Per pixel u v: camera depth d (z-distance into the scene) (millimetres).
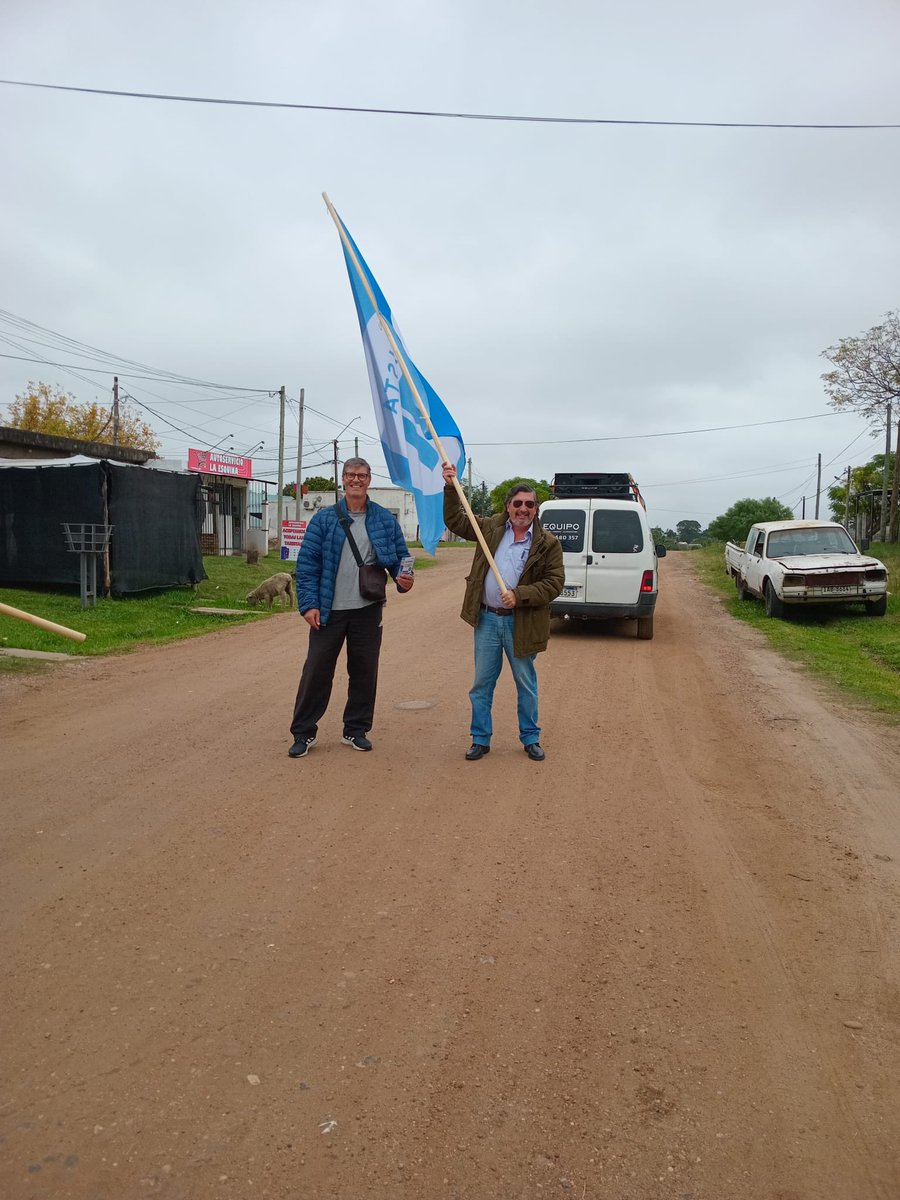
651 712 8078
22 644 10734
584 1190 2377
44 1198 2287
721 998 3303
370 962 3482
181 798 5273
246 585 20297
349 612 6145
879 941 3775
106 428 46844
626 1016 3168
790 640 12773
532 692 6281
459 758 6297
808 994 3348
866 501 52906
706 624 15188
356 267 6441
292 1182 2371
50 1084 2715
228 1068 2814
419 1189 2363
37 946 3521
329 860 4438
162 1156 2441
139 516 16062
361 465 6066
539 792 5594
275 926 3744
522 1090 2756
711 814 5305
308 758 6164
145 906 3885
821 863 4605
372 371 6465
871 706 8570
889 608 15852
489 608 6188
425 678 9281
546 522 13180
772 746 6977
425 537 6602
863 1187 2410
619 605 12953
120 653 10812
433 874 4316
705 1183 2410
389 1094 2721
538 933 3758
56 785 5457
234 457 31703
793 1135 2596
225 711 7578
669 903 4082
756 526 17891
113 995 3195
